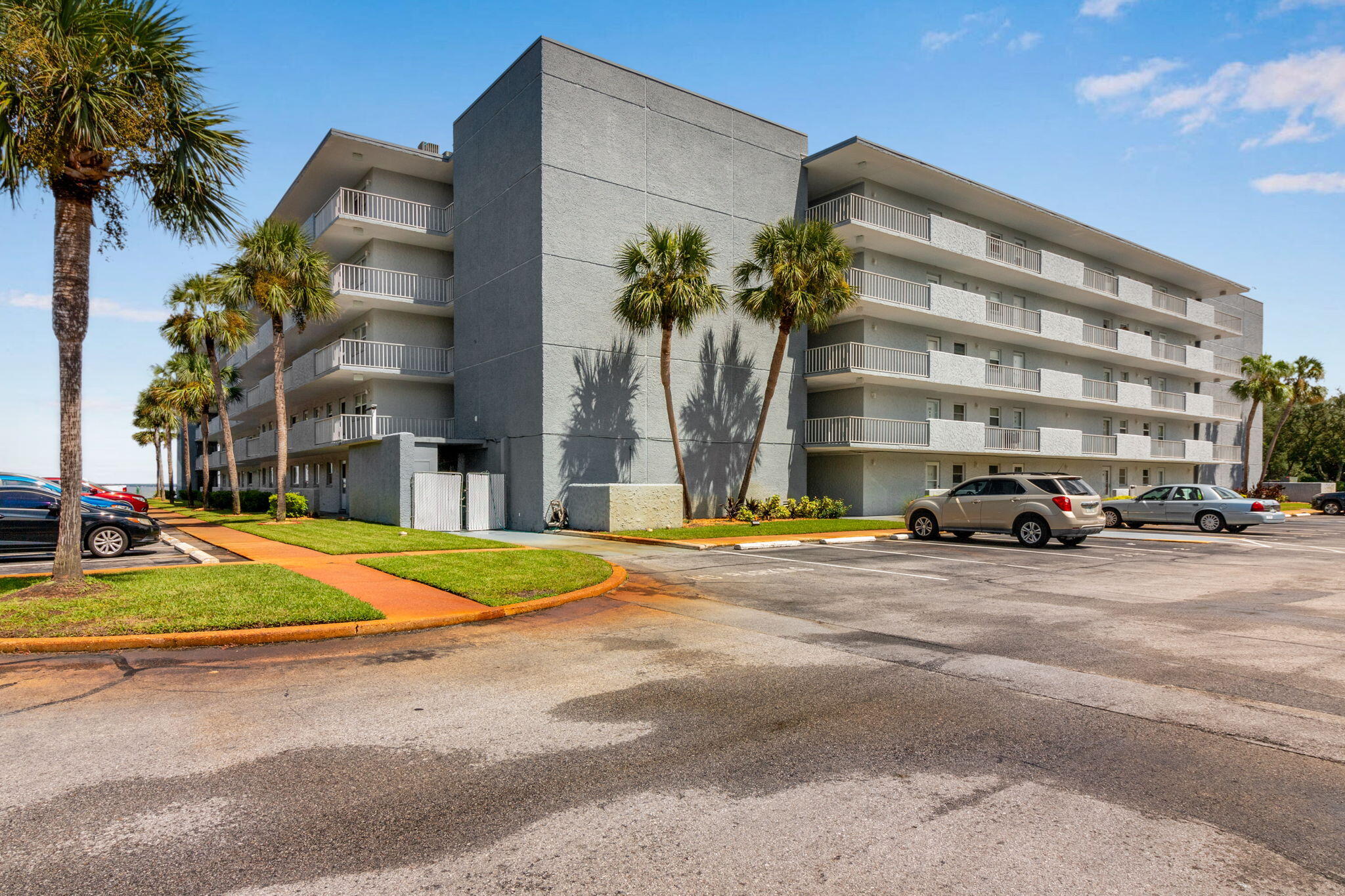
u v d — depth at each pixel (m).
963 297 28.50
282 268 22.94
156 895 2.91
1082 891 2.99
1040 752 4.52
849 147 24.91
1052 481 17.27
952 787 4.00
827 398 28.75
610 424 22.12
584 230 21.84
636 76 23.23
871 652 7.02
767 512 23.69
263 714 5.17
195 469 63.09
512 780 4.05
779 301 22.23
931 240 27.48
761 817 3.63
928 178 27.47
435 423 26.83
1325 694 5.71
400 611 8.40
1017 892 2.97
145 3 8.62
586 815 3.64
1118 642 7.46
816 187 28.61
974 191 28.84
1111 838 3.44
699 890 2.97
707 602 9.73
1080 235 33.94
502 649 7.13
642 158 23.20
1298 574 12.95
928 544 18.27
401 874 3.09
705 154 24.66
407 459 21.45
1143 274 40.31
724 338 24.95
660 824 3.55
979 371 29.20
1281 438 60.38
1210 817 3.66
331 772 4.15
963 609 9.26
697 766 4.27
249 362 40.22
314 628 7.43
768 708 5.32
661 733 4.80
